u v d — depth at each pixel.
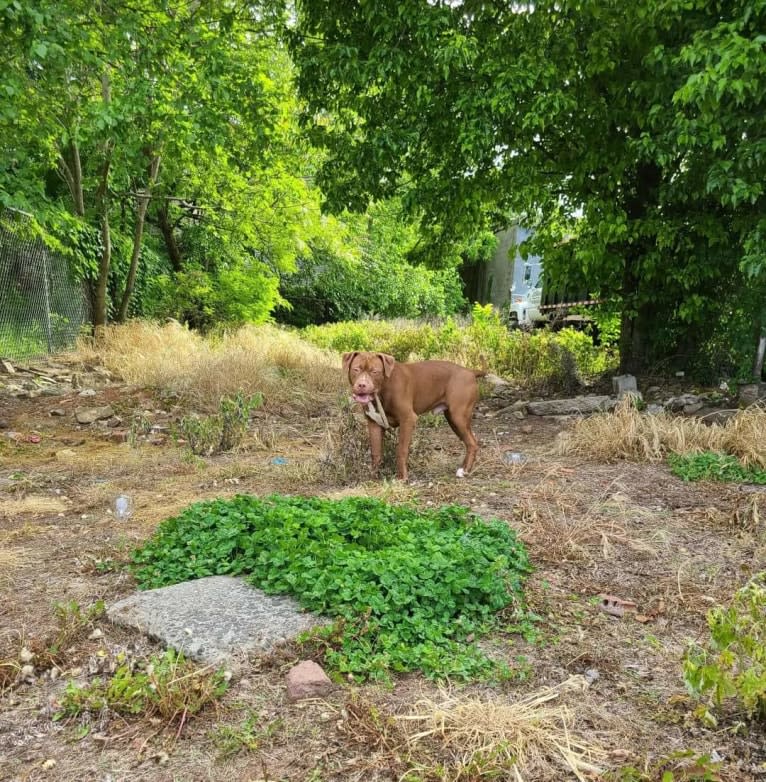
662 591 3.29
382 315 26.05
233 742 2.14
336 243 20.17
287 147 12.53
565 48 7.38
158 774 2.02
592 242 8.41
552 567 3.58
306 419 8.61
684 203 8.15
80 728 2.25
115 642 2.79
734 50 5.52
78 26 7.58
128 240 14.69
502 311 19.84
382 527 3.64
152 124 9.82
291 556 3.22
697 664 2.34
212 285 16.80
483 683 2.48
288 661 2.59
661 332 9.33
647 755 2.07
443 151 8.73
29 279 11.55
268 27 10.59
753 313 8.05
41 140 9.82
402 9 7.08
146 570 3.47
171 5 9.91
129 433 6.93
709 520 4.28
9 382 9.20
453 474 5.56
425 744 2.13
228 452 6.68
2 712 2.36
